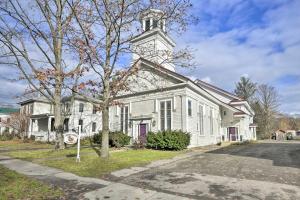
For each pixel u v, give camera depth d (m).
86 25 12.95
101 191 7.40
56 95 18.05
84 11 12.97
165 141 19.30
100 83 13.39
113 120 26.45
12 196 6.81
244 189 7.44
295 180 8.48
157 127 22.70
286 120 91.75
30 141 33.62
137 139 22.59
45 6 16.77
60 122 18.20
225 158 14.37
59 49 17.05
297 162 12.52
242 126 35.22
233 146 25.92
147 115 23.34
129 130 24.83
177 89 21.95
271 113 69.44
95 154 15.31
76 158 13.11
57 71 12.84
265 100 69.94
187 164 12.25
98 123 39.12
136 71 13.77
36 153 16.55
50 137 35.00
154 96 23.38
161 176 9.38
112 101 13.46
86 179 8.99
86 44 12.66
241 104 38.38
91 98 16.59
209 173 9.82
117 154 15.77
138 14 13.31
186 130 21.05
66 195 7.00
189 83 21.62
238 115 34.50
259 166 11.34
